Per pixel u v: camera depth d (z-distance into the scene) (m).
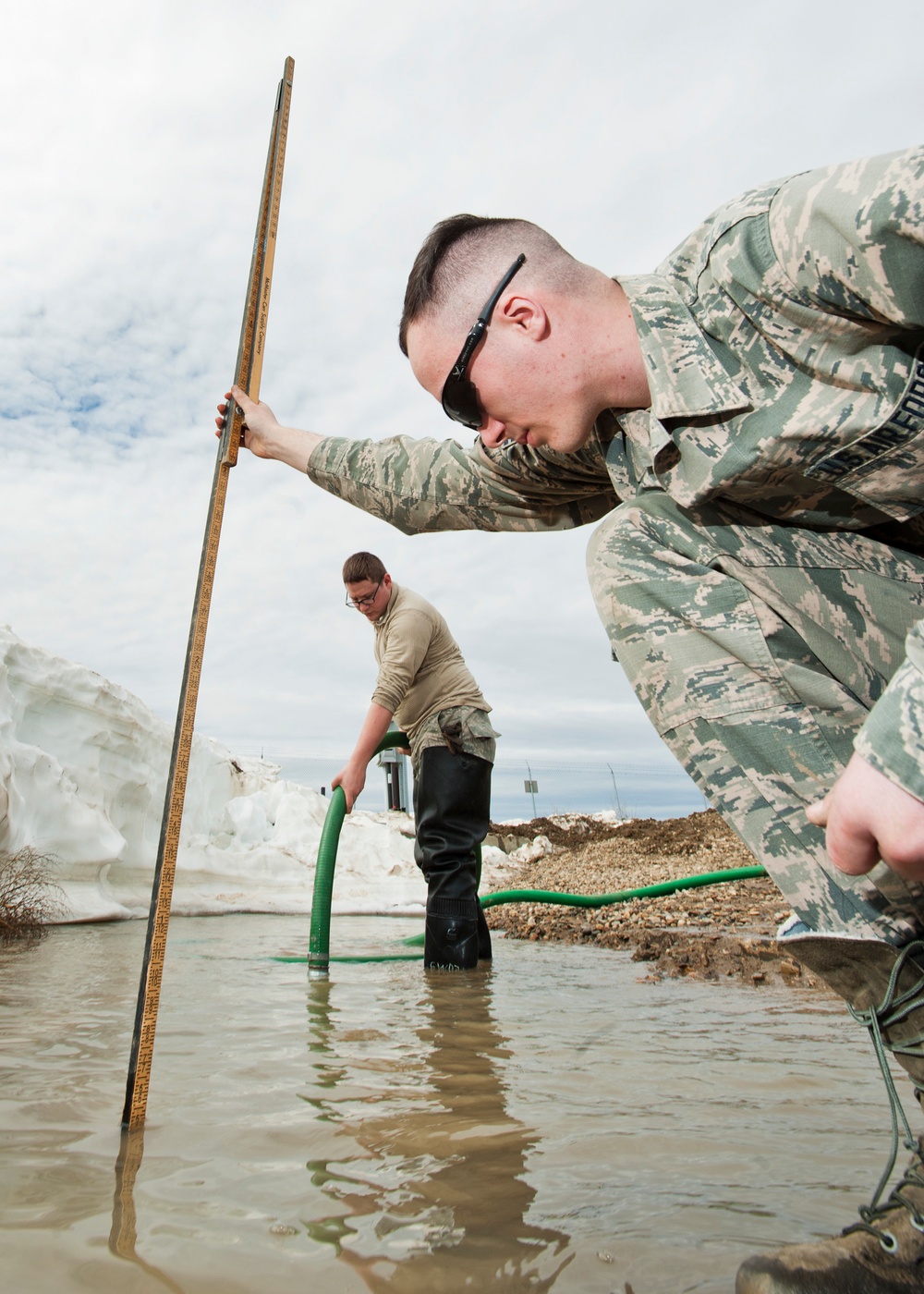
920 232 0.93
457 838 3.45
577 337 1.33
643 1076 1.64
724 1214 0.98
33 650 5.92
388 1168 1.11
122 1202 0.98
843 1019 2.29
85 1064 1.63
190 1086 1.50
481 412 1.43
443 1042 1.95
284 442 2.16
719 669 1.19
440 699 3.49
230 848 7.81
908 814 0.76
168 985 2.77
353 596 3.51
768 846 1.12
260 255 1.80
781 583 1.25
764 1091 1.54
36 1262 0.82
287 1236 0.90
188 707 1.41
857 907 1.04
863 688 1.23
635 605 1.28
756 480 1.23
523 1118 1.34
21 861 4.87
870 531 1.43
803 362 1.14
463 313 1.37
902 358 1.08
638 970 3.38
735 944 3.60
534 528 2.03
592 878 9.59
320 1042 1.92
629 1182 1.07
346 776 3.45
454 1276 0.81
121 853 5.83
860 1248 0.82
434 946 3.41
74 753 6.02
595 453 1.75
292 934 4.95
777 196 1.12
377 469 2.07
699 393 1.22
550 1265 0.84
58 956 3.48
